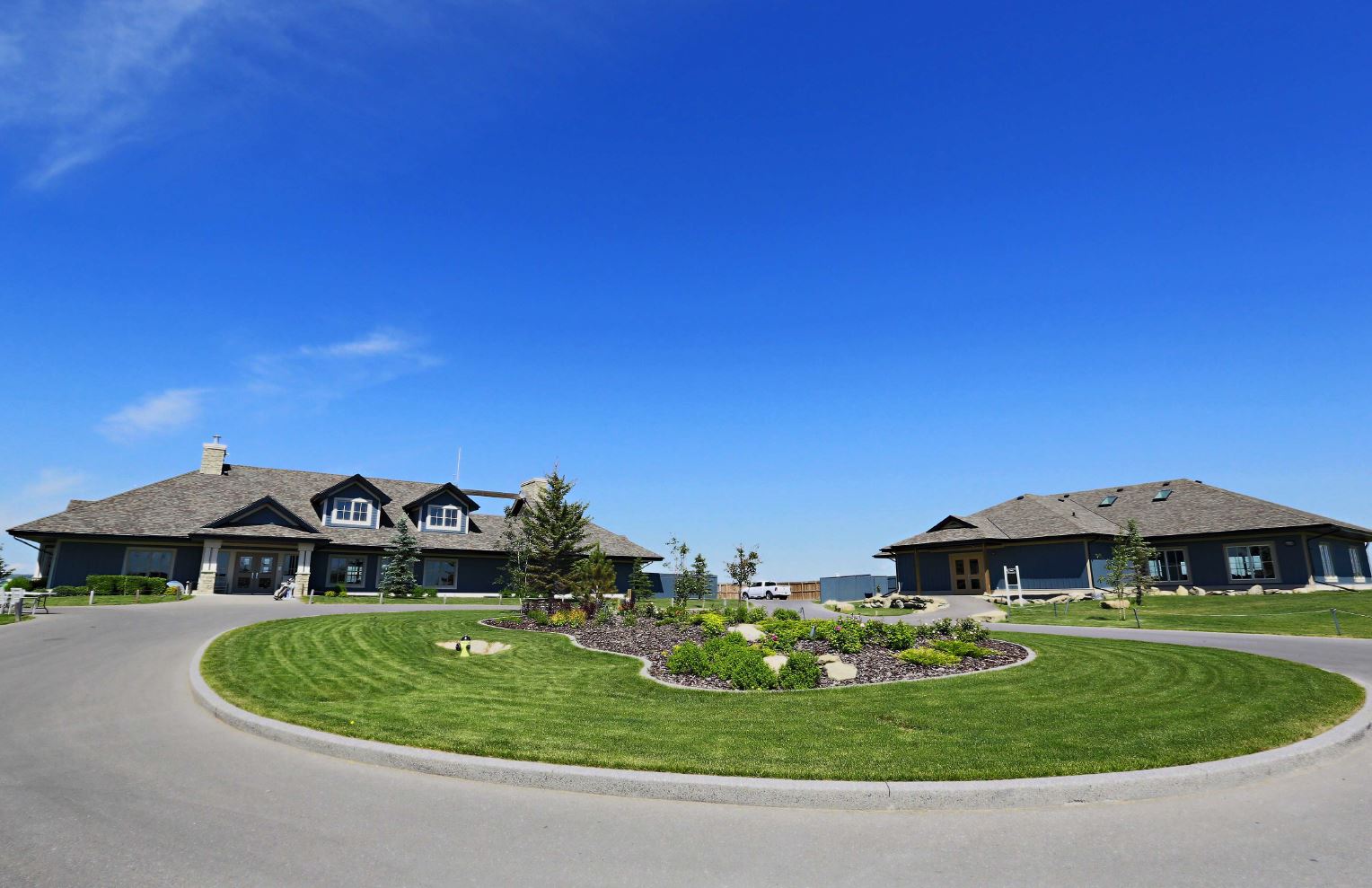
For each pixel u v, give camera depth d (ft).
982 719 29.89
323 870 17.03
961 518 132.98
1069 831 19.49
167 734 30.27
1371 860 17.34
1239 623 75.66
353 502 131.03
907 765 23.63
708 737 27.55
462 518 140.15
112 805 21.39
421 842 18.83
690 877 16.76
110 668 44.37
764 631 55.11
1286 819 20.08
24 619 69.72
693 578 129.29
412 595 123.75
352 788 23.29
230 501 124.67
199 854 17.92
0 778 23.84
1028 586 122.31
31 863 17.22
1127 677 39.40
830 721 30.07
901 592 139.85
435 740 27.20
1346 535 117.19
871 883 16.46
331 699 36.01
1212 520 119.75
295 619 71.15
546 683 40.27
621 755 25.03
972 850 18.25
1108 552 121.60
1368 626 69.31
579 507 103.19
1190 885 16.19
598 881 16.57
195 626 65.31
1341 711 30.71
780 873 16.99
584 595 78.33
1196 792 22.38
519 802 22.07
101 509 114.01
